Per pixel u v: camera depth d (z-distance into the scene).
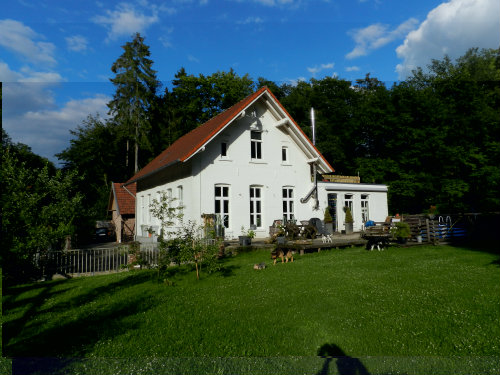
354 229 22.98
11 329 6.34
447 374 4.22
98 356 4.99
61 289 9.79
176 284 9.38
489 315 5.88
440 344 4.97
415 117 30.34
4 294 9.44
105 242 31.59
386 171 30.73
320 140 36.22
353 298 7.07
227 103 38.91
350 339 5.18
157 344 5.30
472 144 28.20
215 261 10.06
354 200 23.42
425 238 16.83
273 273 10.03
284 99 38.81
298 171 21.20
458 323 5.59
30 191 8.67
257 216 19.59
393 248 15.03
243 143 19.16
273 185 20.02
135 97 37.38
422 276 8.98
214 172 17.98
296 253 14.18
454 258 12.10
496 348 4.77
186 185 18.08
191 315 6.55
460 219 17.98
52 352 5.21
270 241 15.95
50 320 6.80
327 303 6.82
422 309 6.27
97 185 39.72
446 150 27.88
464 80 29.34
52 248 11.40
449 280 8.43
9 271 10.52
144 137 38.25
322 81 40.59
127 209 30.12
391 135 31.80
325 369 4.40
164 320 6.35
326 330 5.54
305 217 21.06
